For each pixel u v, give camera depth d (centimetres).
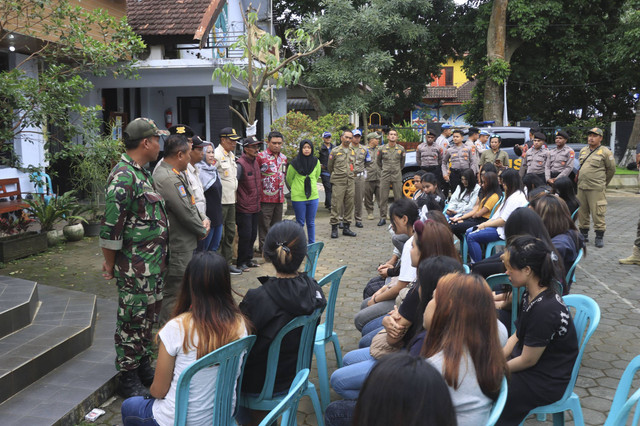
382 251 827
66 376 370
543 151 979
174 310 265
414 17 2031
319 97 1789
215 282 253
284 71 791
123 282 355
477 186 727
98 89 1209
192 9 1204
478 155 1093
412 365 118
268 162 727
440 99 3200
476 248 618
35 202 837
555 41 2019
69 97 756
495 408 204
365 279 671
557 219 423
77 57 840
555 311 264
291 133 1134
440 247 309
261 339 276
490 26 1955
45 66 1001
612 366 421
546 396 268
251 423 296
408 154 1288
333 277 360
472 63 2169
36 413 320
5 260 725
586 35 2044
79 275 668
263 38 773
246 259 701
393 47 2058
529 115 2358
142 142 353
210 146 590
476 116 2428
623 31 1972
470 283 207
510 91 2219
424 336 248
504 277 374
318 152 1192
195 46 1291
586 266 729
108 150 848
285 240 283
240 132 1491
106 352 412
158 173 463
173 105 1384
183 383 230
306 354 302
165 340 249
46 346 379
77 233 859
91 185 905
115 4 1095
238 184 677
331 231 984
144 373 383
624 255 792
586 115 2516
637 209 1261
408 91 2397
